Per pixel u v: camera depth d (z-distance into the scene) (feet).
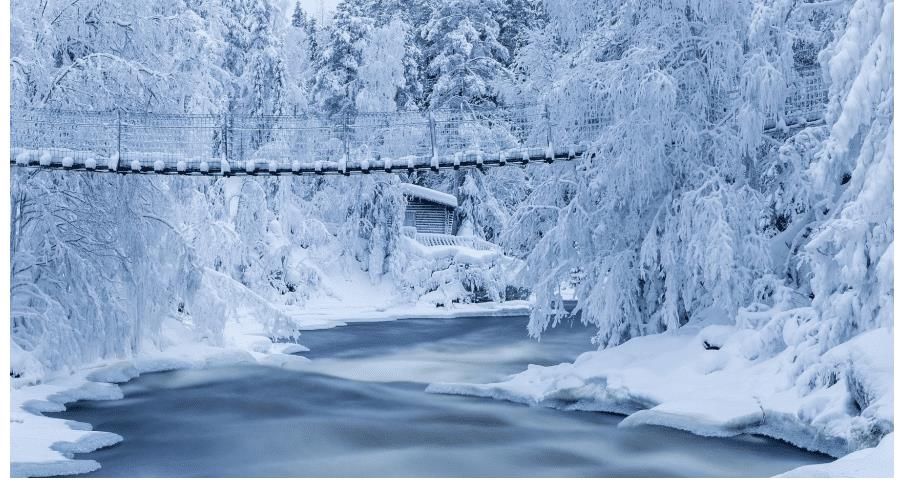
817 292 37.73
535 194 55.57
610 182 48.44
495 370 58.18
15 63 47.55
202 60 61.62
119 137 49.88
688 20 49.42
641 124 46.88
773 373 37.83
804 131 45.65
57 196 52.08
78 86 50.78
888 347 31.24
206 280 63.16
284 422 39.93
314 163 53.21
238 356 59.98
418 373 56.95
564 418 39.75
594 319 51.83
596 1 52.37
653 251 47.57
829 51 38.88
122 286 56.70
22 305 48.11
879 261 32.96
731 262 43.16
